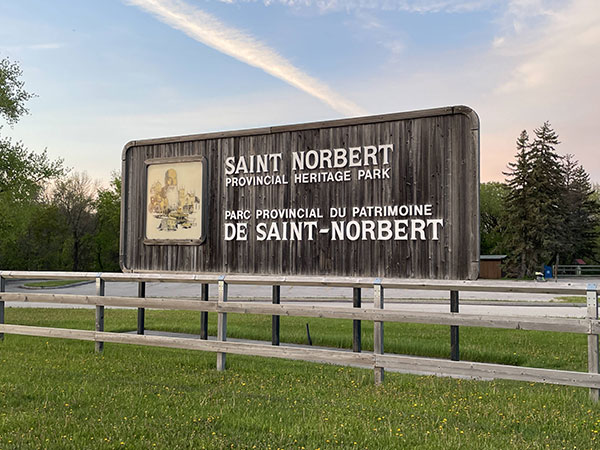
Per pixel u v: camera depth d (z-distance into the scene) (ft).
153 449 17.13
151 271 39.32
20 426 19.19
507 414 21.72
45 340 40.52
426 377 29.68
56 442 17.57
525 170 199.72
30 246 209.87
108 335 34.09
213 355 35.50
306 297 90.17
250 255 35.91
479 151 30.17
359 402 23.53
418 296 97.50
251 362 33.65
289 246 34.68
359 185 32.94
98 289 35.65
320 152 34.14
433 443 17.92
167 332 47.34
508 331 47.50
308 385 26.96
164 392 24.63
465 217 30.25
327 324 52.65
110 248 224.74
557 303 80.53
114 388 25.14
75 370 29.12
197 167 38.06
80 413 20.94
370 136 32.86
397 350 39.09
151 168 39.65
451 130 30.86
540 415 21.50
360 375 29.58
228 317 57.57
